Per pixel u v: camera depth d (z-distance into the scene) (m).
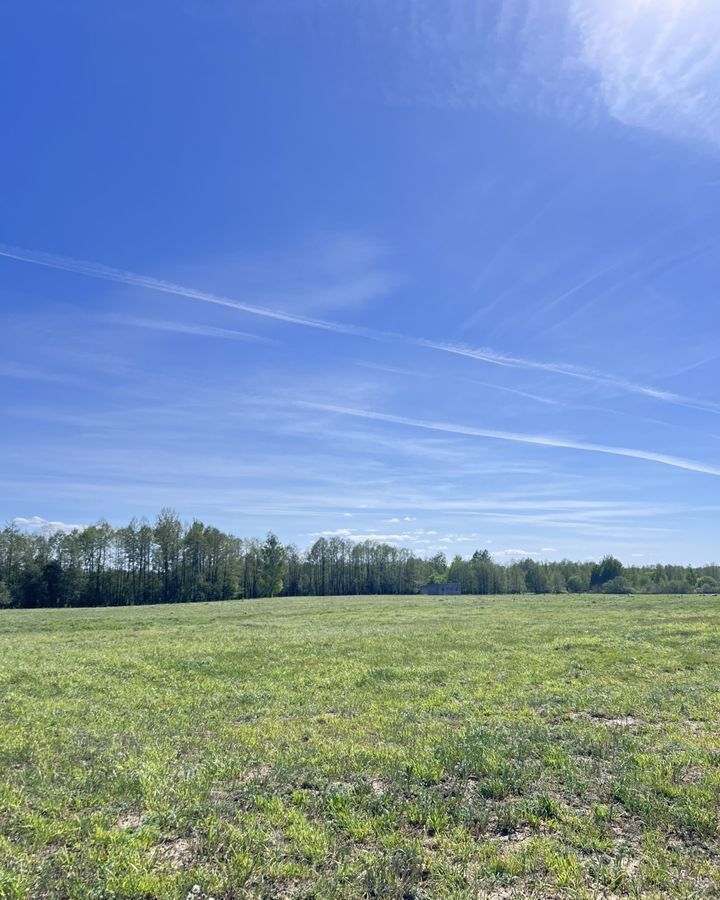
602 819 7.21
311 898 5.59
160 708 13.69
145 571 104.75
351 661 20.78
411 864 6.12
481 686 15.95
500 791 8.10
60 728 11.59
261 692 15.59
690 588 107.25
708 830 6.82
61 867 6.06
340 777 8.81
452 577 142.12
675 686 15.33
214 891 5.65
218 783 8.58
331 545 133.50
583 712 12.91
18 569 94.69
